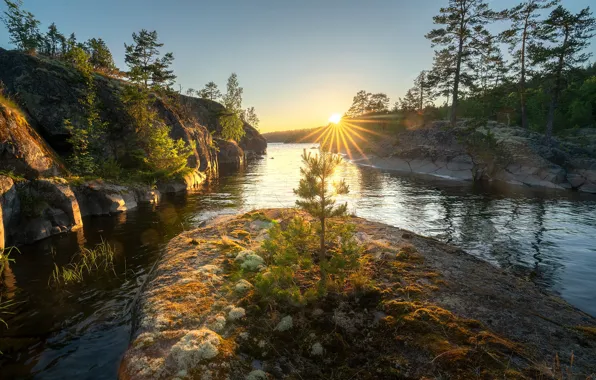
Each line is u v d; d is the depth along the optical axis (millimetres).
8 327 6707
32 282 8945
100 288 8562
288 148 162000
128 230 14492
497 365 4543
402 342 5109
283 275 6379
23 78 23766
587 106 52531
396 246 9672
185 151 35188
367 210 19719
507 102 54812
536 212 19281
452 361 4617
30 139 16000
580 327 5812
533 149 36406
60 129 23484
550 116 41219
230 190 27688
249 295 6574
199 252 9148
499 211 19547
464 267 8453
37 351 5918
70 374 5316
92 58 39938
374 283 7055
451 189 28938
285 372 4645
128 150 28000
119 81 33312
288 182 33312
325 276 6727
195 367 4648
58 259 10797
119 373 4918
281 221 12383
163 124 32281
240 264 8117
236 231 11203
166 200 22703
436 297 6555
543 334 5496
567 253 11945
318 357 4910
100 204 17969
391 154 52469
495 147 37250
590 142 41281
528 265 10719
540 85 45219
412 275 7605
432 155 44344
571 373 4445
